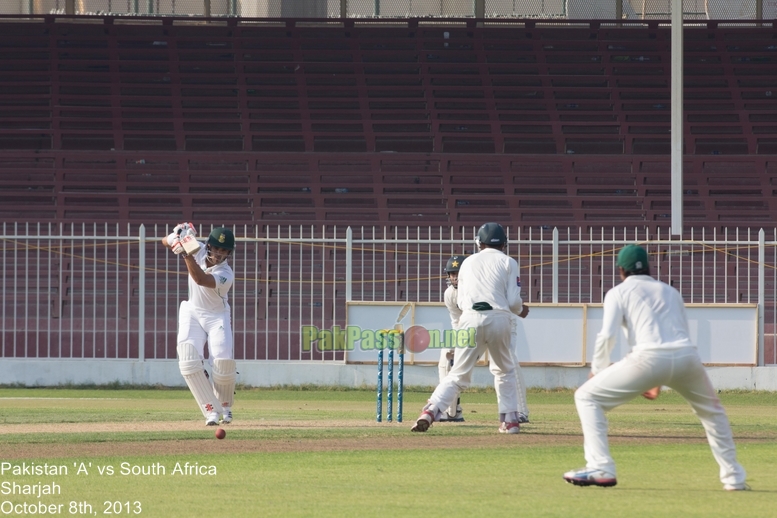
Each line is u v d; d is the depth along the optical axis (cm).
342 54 11238
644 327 2247
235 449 2958
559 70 11131
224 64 10969
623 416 4288
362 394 5688
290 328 6184
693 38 11688
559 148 9994
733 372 5806
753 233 8481
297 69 10975
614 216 8775
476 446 3062
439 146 9969
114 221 7644
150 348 6919
